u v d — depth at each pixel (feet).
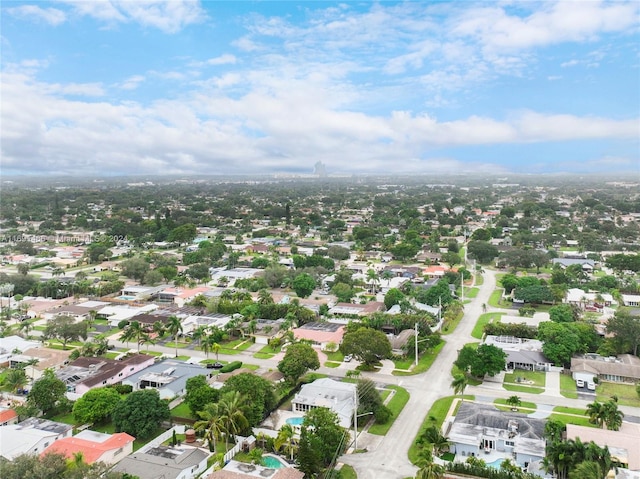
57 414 455.22
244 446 393.09
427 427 423.64
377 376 541.75
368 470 365.40
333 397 451.94
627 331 575.38
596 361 541.75
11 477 295.48
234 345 643.04
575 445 343.05
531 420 402.31
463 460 373.61
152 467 347.97
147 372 524.93
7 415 426.10
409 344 601.21
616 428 395.14
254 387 427.74
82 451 359.05
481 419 406.82
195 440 403.95
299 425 423.64
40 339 651.66
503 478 337.93
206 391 432.66
